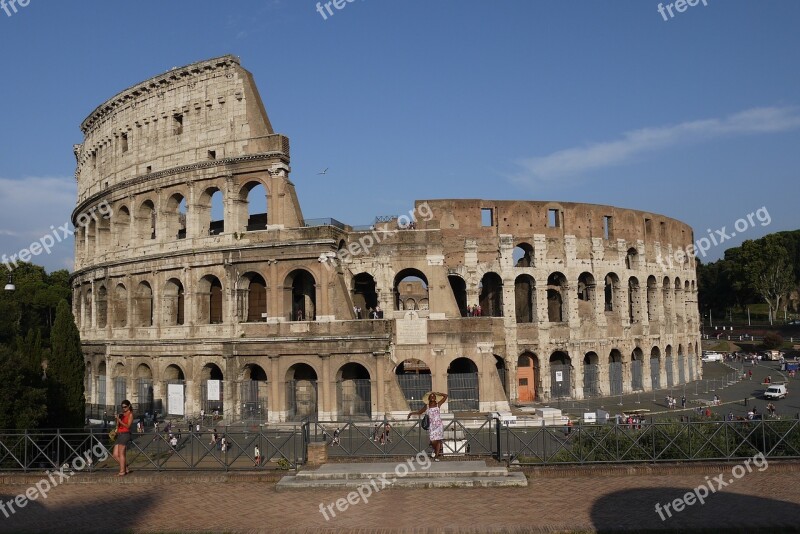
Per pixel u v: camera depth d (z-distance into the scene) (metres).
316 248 77.88
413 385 85.12
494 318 85.56
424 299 141.38
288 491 33.09
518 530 26.38
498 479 33.16
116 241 94.06
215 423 78.44
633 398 103.50
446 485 33.16
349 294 85.69
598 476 34.44
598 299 105.50
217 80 84.00
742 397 111.75
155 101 89.00
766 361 181.75
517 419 77.88
